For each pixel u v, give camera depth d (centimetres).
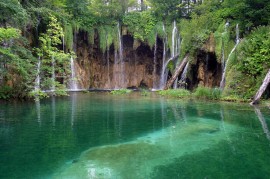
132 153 647
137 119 1079
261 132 849
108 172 524
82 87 2803
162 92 2175
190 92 2106
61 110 1291
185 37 2395
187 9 2983
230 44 2039
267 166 552
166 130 891
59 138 777
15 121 1009
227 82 1748
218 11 2381
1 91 1573
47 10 1934
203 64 2223
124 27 2953
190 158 610
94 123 992
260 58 1580
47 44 2002
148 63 3097
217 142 741
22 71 1422
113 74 3016
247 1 1920
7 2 1273
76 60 2748
